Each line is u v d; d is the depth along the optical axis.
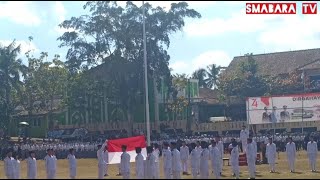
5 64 70.06
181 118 75.88
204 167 29.70
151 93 69.56
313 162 36.12
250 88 77.69
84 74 67.25
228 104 78.62
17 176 29.92
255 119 53.78
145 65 41.97
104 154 33.22
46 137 77.75
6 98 71.00
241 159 39.78
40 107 75.69
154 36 66.12
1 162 52.62
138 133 66.81
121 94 67.25
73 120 76.69
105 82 67.81
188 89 78.94
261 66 90.56
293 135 55.72
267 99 53.53
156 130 70.19
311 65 80.25
